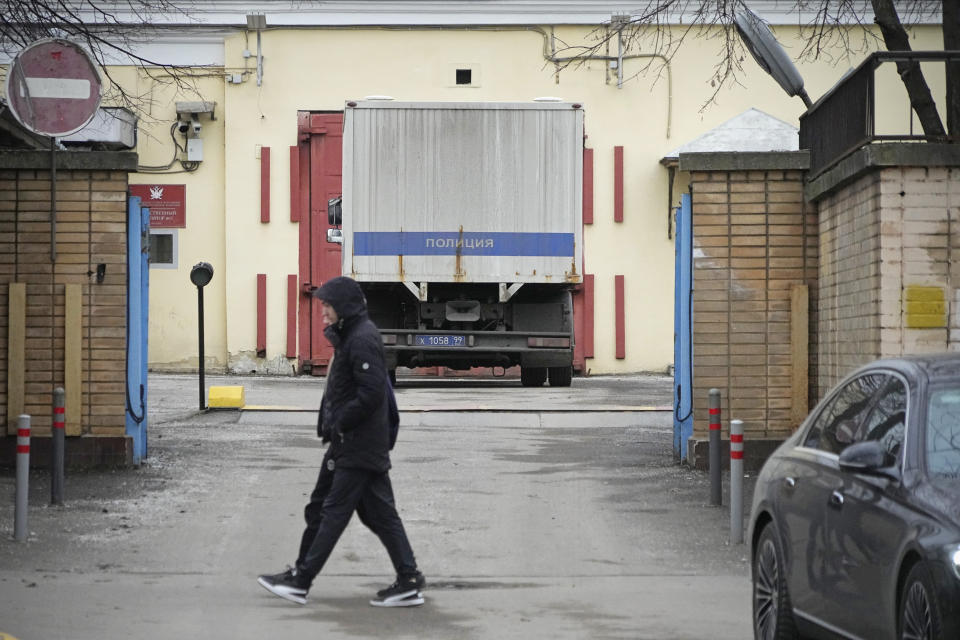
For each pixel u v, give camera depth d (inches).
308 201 1712.6
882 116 894.4
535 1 1701.5
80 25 946.1
